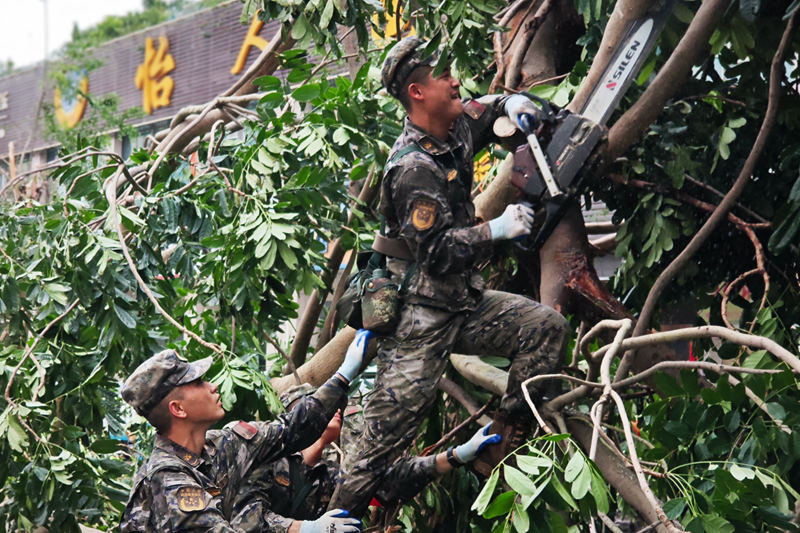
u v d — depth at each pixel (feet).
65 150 19.16
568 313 13.82
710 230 12.93
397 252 11.04
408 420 10.83
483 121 11.93
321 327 20.79
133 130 54.70
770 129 12.41
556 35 16.14
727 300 13.24
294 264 13.85
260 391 13.92
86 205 15.71
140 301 15.70
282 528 11.31
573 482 8.97
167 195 15.85
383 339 11.16
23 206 17.46
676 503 9.84
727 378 10.92
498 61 15.47
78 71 57.98
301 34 13.97
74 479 14.26
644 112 12.32
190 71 53.93
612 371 16.10
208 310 17.49
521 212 10.02
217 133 17.60
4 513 14.34
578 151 11.71
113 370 15.56
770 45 13.26
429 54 10.62
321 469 12.94
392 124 16.17
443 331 10.84
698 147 14.38
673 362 11.03
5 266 15.55
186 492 10.26
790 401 10.69
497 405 15.31
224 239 14.51
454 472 15.74
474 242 10.19
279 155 15.33
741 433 11.30
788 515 9.84
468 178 11.12
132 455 19.98
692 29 12.12
